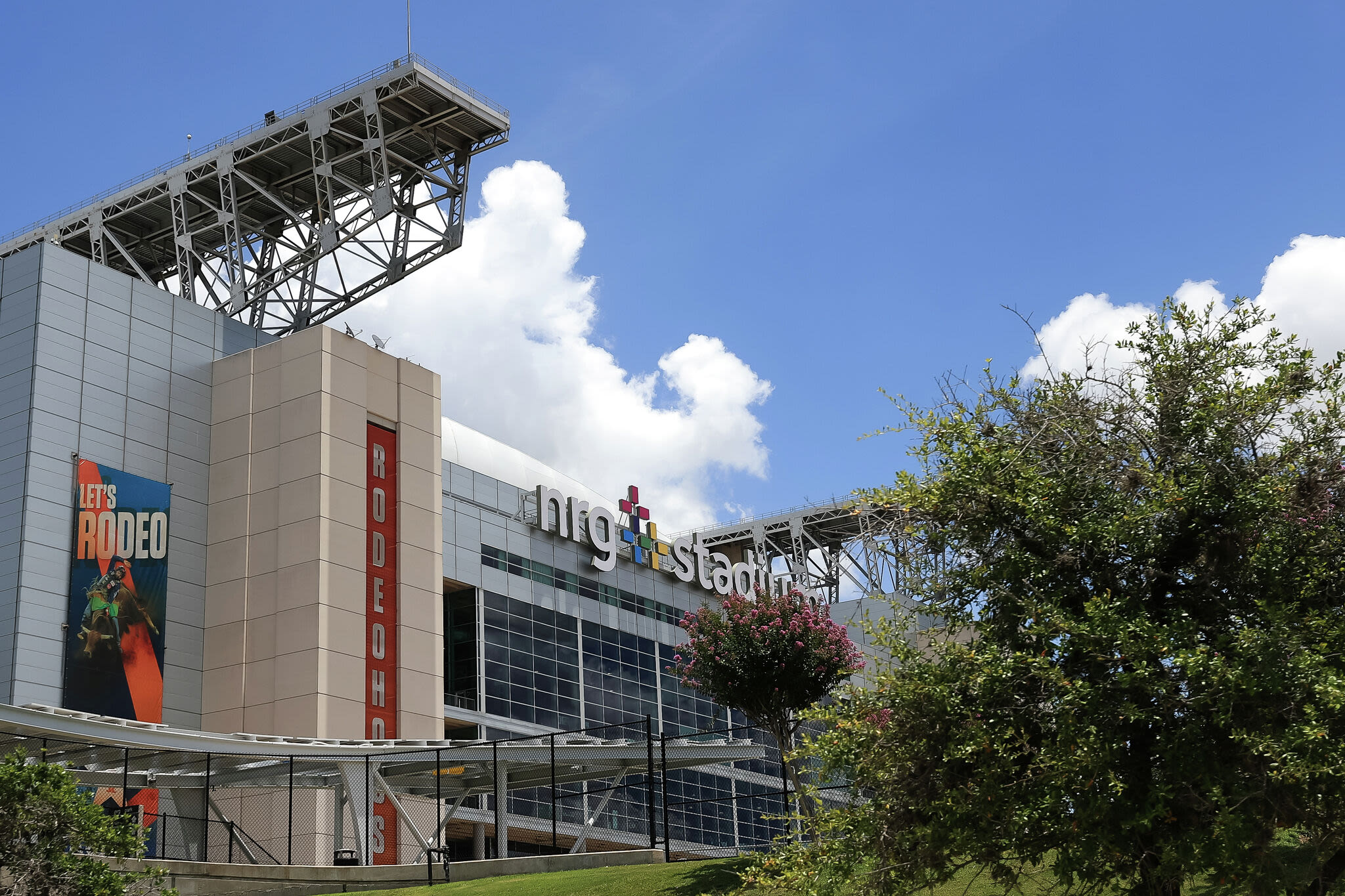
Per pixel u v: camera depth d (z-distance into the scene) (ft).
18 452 173.99
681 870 82.74
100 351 185.98
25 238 258.98
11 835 76.13
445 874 106.42
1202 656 37.99
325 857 156.25
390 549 194.08
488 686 244.42
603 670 274.98
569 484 308.40
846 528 359.05
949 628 45.50
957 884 60.03
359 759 131.03
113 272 190.90
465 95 231.09
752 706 95.96
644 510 304.30
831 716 47.75
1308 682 37.29
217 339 203.21
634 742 147.02
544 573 268.00
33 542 169.99
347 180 237.45
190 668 183.11
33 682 165.07
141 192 247.29
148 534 182.19
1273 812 38.65
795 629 96.12
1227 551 41.50
